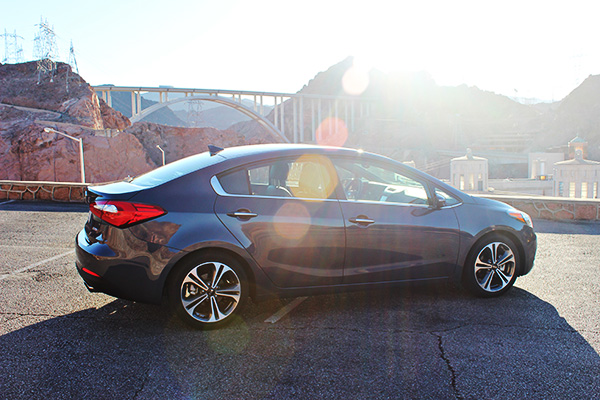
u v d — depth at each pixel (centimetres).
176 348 307
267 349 308
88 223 351
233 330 341
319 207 366
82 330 334
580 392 257
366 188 391
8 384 254
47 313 368
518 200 987
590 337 334
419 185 412
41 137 9306
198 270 335
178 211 330
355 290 384
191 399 244
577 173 3772
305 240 358
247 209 345
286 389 256
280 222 351
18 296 409
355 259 376
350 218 370
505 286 426
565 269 534
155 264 322
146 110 12875
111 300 403
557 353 307
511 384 265
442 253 403
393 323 358
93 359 288
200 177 346
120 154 10019
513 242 439
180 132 13162
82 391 249
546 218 970
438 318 370
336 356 298
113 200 326
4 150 9312
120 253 321
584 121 16700
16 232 720
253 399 245
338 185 379
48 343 310
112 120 12569
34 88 12044
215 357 294
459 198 423
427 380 268
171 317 364
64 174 9350
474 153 12850
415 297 425
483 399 249
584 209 947
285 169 372
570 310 392
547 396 253
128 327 342
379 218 379
